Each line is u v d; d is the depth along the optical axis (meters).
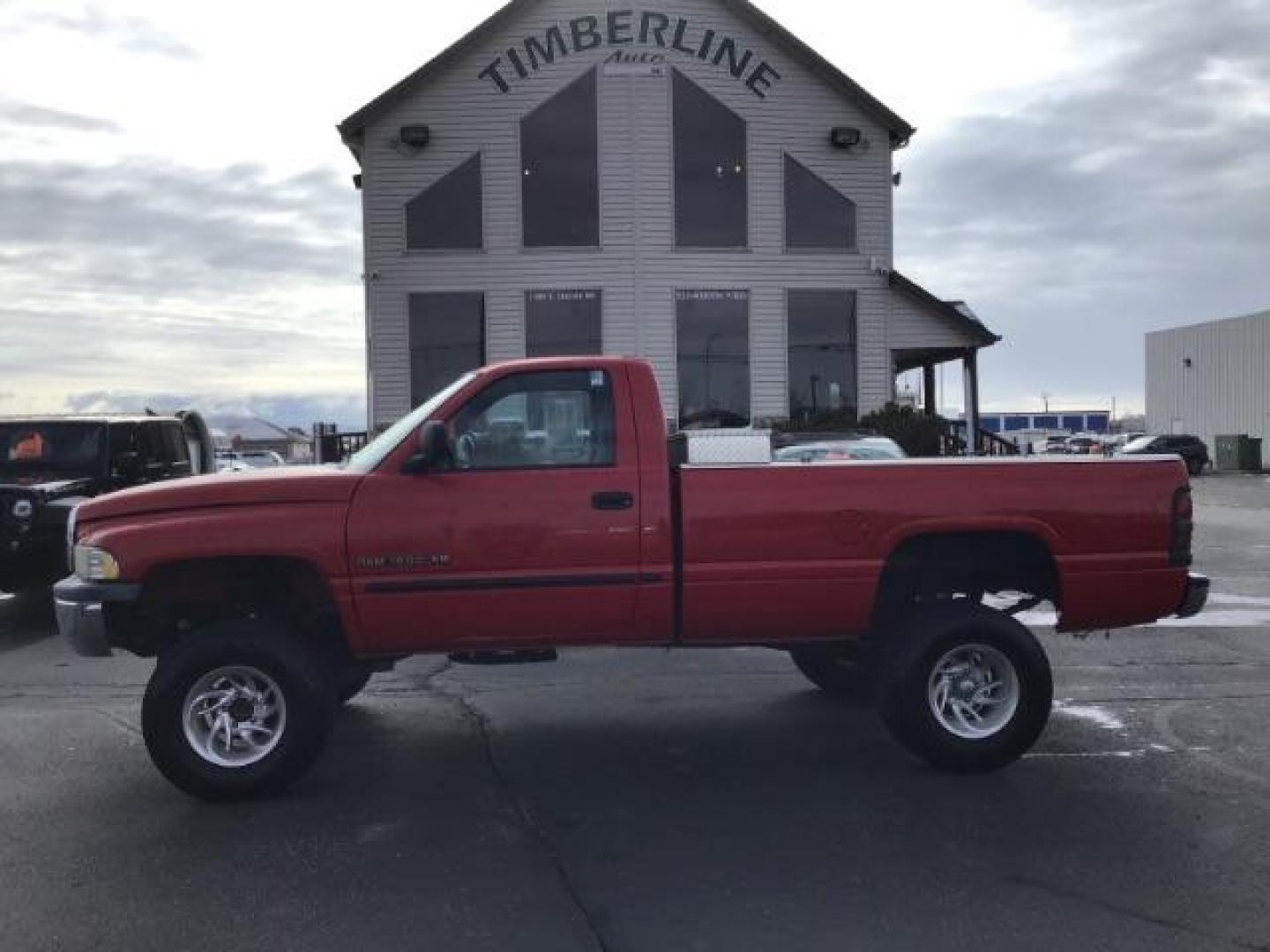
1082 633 6.68
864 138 21.09
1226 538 17.91
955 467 5.71
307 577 5.50
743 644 5.75
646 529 5.48
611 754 6.20
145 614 5.76
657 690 7.73
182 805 5.35
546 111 20.34
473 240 20.33
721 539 5.54
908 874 4.45
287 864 4.59
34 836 4.93
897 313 21.25
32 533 9.94
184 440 13.81
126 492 5.47
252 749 5.39
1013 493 5.71
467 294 20.30
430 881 4.41
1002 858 4.61
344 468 5.68
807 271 20.94
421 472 5.42
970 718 5.78
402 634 5.42
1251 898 4.20
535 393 5.59
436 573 5.38
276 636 5.41
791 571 5.57
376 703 7.36
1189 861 4.55
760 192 20.80
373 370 20.16
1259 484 36.16
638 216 20.44
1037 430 81.56
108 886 4.37
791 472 5.59
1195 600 5.92
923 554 5.89
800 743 6.38
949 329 21.28
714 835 4.91
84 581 5.34
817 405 21.03
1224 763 5.92
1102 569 5.79
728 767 5.93
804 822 5.07
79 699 7.62
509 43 20.25
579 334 20.45
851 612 5.64
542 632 5.51
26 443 11.31
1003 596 10.41
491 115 20.22
